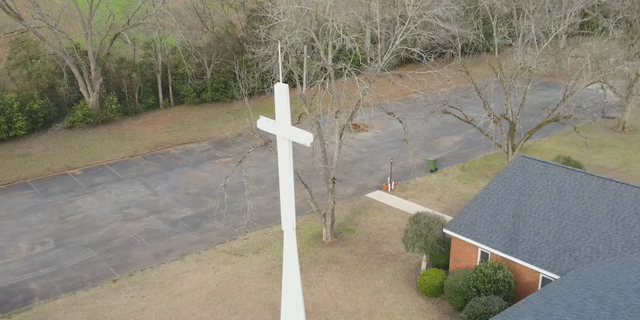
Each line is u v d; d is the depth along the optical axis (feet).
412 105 139.44
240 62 136.36
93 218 85.35
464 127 124.98
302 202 90.17
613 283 47.16
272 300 64.69
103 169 104.22
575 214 58.95
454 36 127.03
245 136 121.19
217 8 148.97
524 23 105.29
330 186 74.08
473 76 151.43
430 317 61.00
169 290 67.05
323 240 77.51
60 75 128.16
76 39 137.69
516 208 62.39
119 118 131.44
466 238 61.82
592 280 49.06
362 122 126.62
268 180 98.89
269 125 44.60
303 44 73.56
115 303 64.69
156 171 103.24
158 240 78.79
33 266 72.64
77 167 104.94
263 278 69.21
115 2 146.20
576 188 61.41
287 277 47.85
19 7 127.75
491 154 110.11
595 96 141.28
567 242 56.65
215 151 113.09
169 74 138.21
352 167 103.81
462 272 61.52
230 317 61.87
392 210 86.79
